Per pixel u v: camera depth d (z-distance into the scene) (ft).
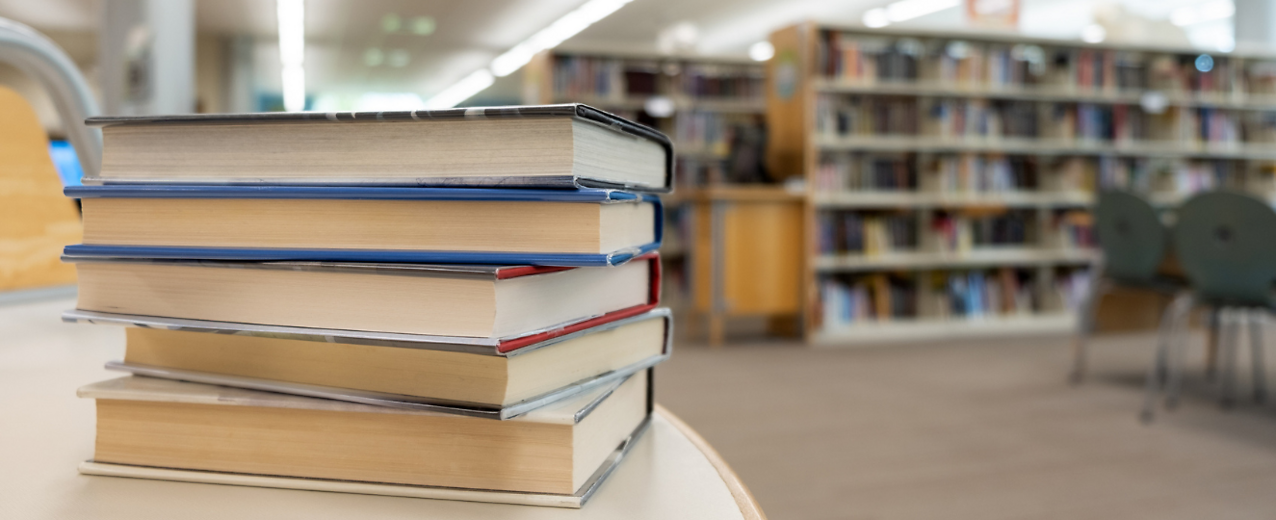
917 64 15.25
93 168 2.24
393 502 1.01
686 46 18.25
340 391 1.03
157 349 1.14
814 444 7.77
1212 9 29.09
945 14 30.19
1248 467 7.10
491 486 1.03
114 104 6.98
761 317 17.40
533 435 1.01
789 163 15.12
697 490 1.07
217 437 1.07
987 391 10.15
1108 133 16.22
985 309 15.53
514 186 0.98
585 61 16.79
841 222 14.75
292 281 1.04
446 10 27.86
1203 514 6.00
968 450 7.59
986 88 15.48
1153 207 9.28
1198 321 14.84
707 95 17.51
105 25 6.97
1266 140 17.06
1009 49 16.66
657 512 0.99
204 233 1.09
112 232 1.13
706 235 14.17
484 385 0.98
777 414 8.93
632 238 1.19
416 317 0.98
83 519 0.91
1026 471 6.98
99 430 1.09
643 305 1.32
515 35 32.27
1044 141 15.93
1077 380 10.77
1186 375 11.27
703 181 17.15
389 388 1.03
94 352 1.78
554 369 1.07
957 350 13.35
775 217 14.19
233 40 32.45
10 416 1.30
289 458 1.06
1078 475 6.88
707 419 8.71
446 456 1.03
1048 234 15.94
